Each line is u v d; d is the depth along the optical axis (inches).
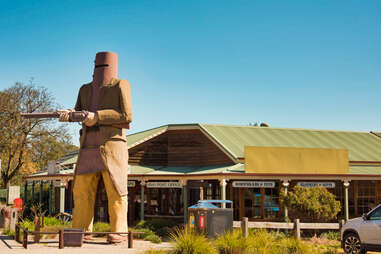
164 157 1066.7
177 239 476.1
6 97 1716.3
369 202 997.2
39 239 570.3
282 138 1108.5
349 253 530.0
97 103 608.1
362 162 1040.8
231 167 890.1
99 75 614.2
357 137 1228.5
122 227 583.2
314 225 637.9
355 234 526.0
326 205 761.0
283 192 828.6
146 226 827.4
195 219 584.7
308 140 1127.0
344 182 914.1
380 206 517.7
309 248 522.3
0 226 810.2
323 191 783.1
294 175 877.2
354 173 936.9
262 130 1151.0
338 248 615.5
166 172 954.1
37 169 2046.0
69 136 1818.4
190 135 1067.3
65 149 2032.5
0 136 1706.4
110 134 593.3
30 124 1744.6
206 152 1039.0
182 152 1063.0
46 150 1902.1
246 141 1034.7
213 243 494.9
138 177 937.5
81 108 630.5
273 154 873.5
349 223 538.6
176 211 1024.9
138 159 1047.6
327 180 955.3
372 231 504.7
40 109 1756.9
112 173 583.8
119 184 587.2
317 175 890.7
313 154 898.7
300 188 784.9
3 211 806.5
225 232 534.0
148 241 645.3
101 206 1049.5
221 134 1045.2
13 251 486.9
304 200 757.3
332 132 1232.8
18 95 1733.5
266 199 924.6
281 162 875.4
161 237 742.5
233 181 875.4
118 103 595.2
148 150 1059.9
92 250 507.2
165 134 1077.1
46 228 659.4
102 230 690.2
